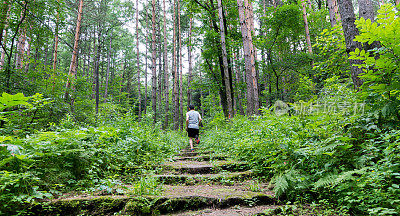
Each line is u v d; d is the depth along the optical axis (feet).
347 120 9.89
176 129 57.11
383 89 8.32
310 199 8.43
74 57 33.78
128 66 103.09
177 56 82.69
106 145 13.26
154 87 43.62
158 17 69.77
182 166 13.67
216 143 23.02
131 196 8.20
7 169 7.52
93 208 7.40
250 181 11.40
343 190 7.66
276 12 41.60
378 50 8.48
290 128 13.46
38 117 17.83
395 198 6.09
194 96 120.06
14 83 20.98
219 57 43.93
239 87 46.50
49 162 9.34
